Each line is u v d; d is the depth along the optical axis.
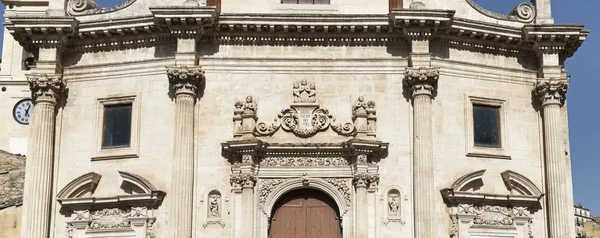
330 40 39.44
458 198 37.91
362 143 37.50
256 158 38.00
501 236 38.69
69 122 39.94
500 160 39.75
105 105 39.81
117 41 40.03
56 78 39.44
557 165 39.44
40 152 38.78
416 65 38.59
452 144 39.03
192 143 37.94
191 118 38.03
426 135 37.94
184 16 37.75
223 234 37.38
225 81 39.09
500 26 39.94
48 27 39.06
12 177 52.72
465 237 37.97
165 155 38.25
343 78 39.28
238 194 37.69
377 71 39.34
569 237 39.03
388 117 38.84
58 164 39.50
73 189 38.72
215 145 38.38
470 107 39.84
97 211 38.41
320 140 38.53
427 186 37.34
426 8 38.81
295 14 38.50
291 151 37.97
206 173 38.06
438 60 39.50
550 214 39.25
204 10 37.69
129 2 40.84
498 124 40.38
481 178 39.12
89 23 39.44
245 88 39.06
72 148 39.59
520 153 40.19
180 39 38.53
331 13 40.28
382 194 37.97
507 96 40.69
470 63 40.19
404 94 39.09
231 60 39.19
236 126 38.50
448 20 38.22
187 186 37.19
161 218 37.62
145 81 39.41
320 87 39.19
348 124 38.66
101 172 39.00
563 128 40.91
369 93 39.12
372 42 39.56
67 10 41.09
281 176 37.97
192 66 38.22
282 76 39.28
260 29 38.88
